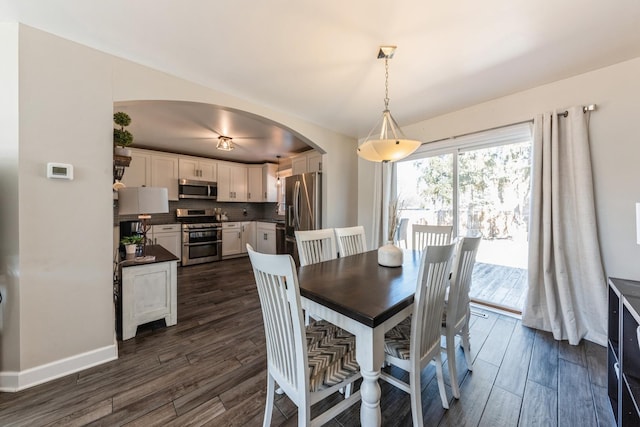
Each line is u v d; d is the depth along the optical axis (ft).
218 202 18.80
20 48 5.00
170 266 7.72
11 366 5.03
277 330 3.61
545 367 5.78
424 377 5.53
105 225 5.95
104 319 5.94
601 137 6.68
